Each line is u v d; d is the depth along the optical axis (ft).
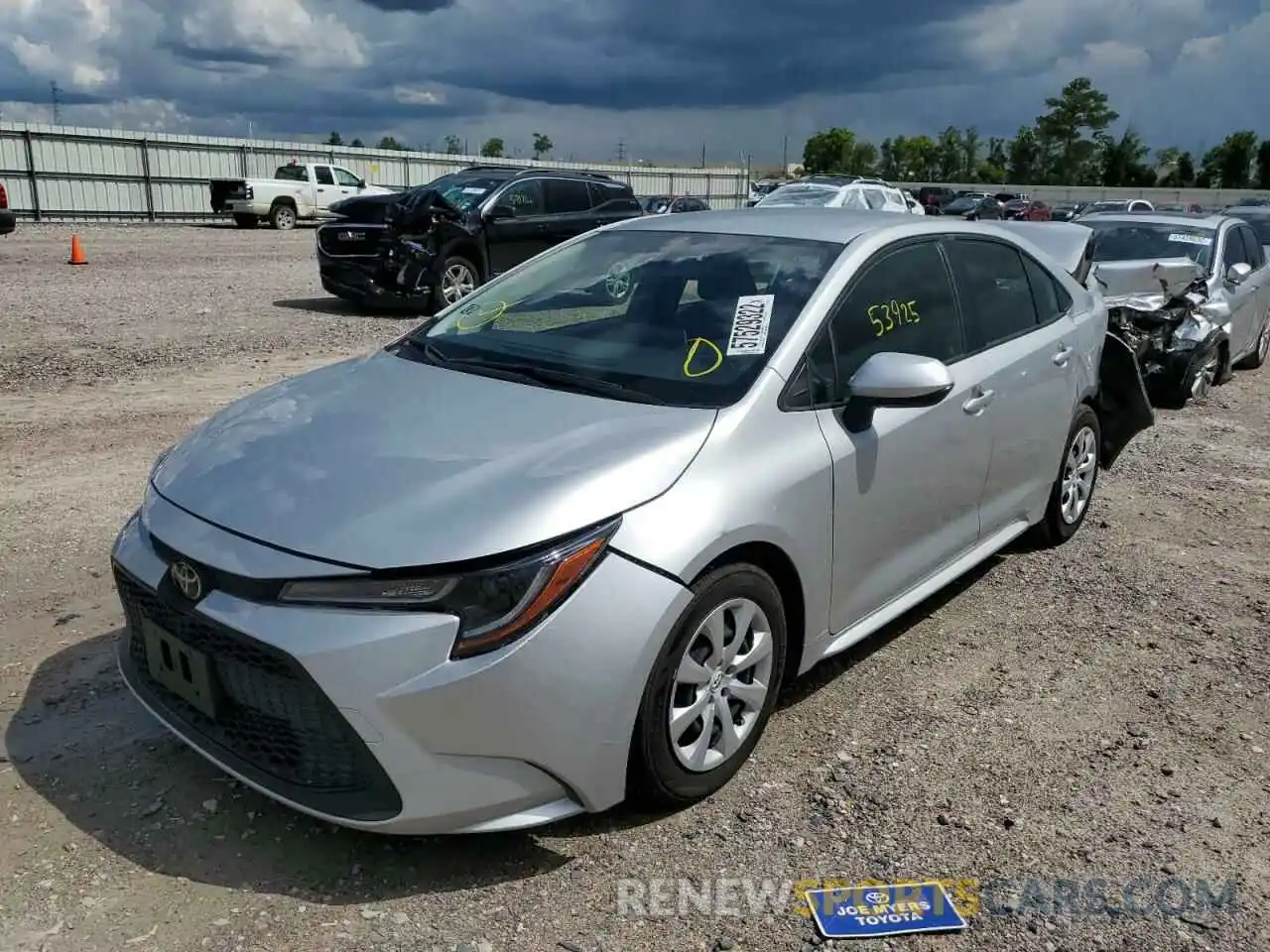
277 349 34.45
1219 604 16.07
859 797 10.73
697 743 10.24
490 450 10.03
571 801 9.39
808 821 10.30
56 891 8.96
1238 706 12.94
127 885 9.07
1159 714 12.67
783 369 11.28
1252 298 35.29
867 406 11.64
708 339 11.87
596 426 10.44
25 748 11.04
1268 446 26.25
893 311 13.07
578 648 8.91
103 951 8.32
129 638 10.98
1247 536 19.30
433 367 12.44
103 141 105.50
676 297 12.76
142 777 10.59
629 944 8.63
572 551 8.96
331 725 8.65
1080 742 11.97
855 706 12.59
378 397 11.57
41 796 10.23
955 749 11.72
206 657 9.25
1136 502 21.13
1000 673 13.60
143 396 26.94
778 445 10.84
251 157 117.29
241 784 10.52
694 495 9.86
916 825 10.32
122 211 108.37
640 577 9.23
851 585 12.11
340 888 9.14
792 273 12.62
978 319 14.73
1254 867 9.87
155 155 109.50
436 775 8.68
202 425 11.87
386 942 8.53
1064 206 177.99
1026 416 15.38
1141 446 25.77
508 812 9.07
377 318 42.91
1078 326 17.24
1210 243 33.99
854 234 13.39
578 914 8.93
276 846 9.64
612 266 13.89
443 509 9.11
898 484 12.46
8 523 17.43
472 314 13.94
